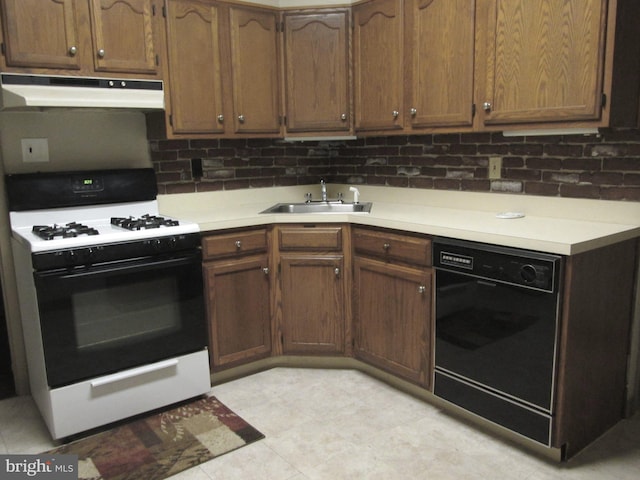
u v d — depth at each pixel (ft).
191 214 9.46
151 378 7.78
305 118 10.11
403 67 8.82
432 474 6.40
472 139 9.02
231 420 7.75
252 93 9.70
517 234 6.52
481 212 8.80
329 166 12.03
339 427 7.51
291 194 11.55
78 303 7.05
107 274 7.22
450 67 8.07
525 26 7.02
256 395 8.54
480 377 7.09
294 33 9.85
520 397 6.61
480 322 6.96
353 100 9.92
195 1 8.79
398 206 9.96
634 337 7.39
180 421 7.75
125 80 8.07
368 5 9.27
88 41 7.71
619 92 6.48
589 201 7.54
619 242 6.71
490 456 6.75
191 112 9.03
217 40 9.14
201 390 8.36
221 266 8.61
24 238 7.25
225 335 8.83
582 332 6.38
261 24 9.63
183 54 8.79
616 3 6.14
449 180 9.52
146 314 7.68
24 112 8.34
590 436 6.97
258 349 9.27
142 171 9.23
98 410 7.34
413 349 8.09
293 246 9.12
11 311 8.56
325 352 9.42
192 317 8.15
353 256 9.00
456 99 8.05
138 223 7.98
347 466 6.59
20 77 7.22
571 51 6.58
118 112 9.19
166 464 6.68
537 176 8.16
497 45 7.38
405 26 8.68
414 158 10.12
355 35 9.63
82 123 8.88
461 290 7.16
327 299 9.21
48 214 8.43
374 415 7.84
